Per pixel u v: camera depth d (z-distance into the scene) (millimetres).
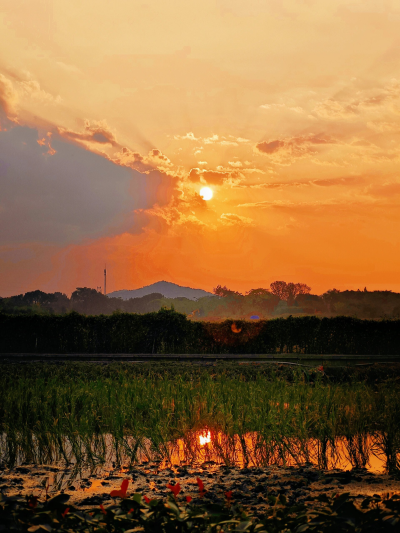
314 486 5727
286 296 181875
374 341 29156
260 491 5535
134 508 3379
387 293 139500
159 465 6754
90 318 28922
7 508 3334
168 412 8234
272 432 7160
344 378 13094
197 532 3219
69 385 10609
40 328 28812
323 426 7379
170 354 27469
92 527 3283
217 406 8469
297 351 29188
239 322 29078
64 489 5625
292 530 3281
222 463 6863
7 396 9664
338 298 151250
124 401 8805
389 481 5934
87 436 7473
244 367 15836
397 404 8312
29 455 6977
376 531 3211
